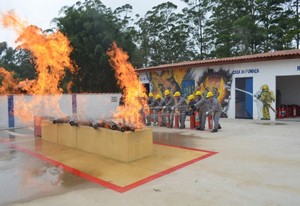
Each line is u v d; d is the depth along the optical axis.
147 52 38.81
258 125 11.70
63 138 8.01
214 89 15.48
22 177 5.14
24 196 4.22
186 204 3.83
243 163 5.77
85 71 21.02
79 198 4.11
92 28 20.69
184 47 39.75
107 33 21.16
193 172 5.22
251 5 32.44
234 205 3.77
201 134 9.59
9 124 12.19
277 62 12.85
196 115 10.83
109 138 6.34
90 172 5.35
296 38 29.25
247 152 6.74
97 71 21.09
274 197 4.01
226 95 14.93
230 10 34.09
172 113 11.45
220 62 14.77
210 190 4.31
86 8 21.56
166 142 8.20
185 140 8.48
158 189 4.39
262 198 3.98
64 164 5.96
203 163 5.82
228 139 8.52
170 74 18.08
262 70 13.43
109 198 4.08
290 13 30.64
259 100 13.63
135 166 5.69
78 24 20.70
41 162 6.17
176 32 38.81
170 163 5.87
